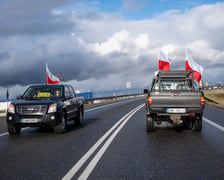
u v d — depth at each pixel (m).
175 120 9.11
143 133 9.22
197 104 8.99
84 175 4.59
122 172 4.75
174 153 6.17
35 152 6.52
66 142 7.80
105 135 8.88
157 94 9.10
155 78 10.83
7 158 5.94
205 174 4.59
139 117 14.88
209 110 19.00
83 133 9.55
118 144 7.30
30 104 9.40
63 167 5.12
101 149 6.69
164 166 5.10
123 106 26.33
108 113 18.28
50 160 5.67
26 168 5.09
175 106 9.03
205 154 6.03
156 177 4.45
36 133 9.94
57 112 9.44
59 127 9.54
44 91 10.77
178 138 8.15
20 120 9.26
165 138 8.18
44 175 4.63
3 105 19.80
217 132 9.16
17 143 7.84
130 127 10.78
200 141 7.59
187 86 10.66
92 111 20.77
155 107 9.09
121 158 5.75
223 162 5.34
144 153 6.20
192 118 9.47
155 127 10.87
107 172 4.75
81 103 12.70
